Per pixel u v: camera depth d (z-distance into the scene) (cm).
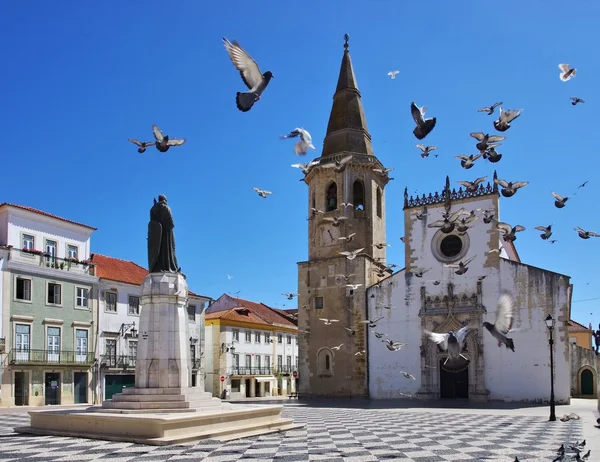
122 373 5234
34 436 1944
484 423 2628
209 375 6856
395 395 4738
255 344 7500
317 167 5362
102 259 5688
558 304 4284
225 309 8038
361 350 4922
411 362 4719
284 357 8175
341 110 5578
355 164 5300
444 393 4647
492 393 4378
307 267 5275
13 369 4353
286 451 1627
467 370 4578
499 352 4412
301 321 5216
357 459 1489
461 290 4619
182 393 2081
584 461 1305
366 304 4981
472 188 2475
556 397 4188
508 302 1146
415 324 4750
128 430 1822
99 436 1844
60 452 1570
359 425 2491
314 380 5078
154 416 1847
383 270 5441
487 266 4559
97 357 5028
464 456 1559
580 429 2327
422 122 1476
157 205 2259
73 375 4800
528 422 2680
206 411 2048
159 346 2112
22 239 4672
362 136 5525
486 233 4600
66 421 1980
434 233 4800
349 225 5231
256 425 2105
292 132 1433
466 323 4534
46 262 4747
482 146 2048
